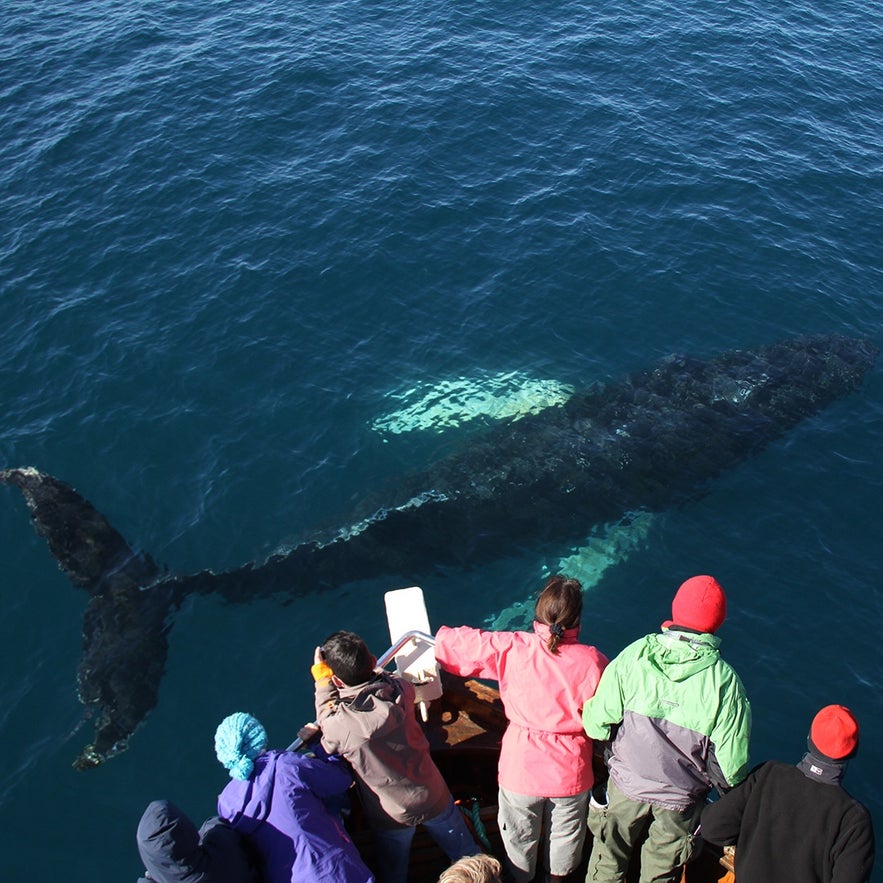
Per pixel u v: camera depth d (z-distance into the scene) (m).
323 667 6.46
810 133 23.14
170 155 21.27
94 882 9.48
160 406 15.35
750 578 13.02
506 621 12.55
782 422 15.66
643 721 5.80
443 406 15.54
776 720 11.12
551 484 14.46
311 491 14.06
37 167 20.95
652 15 27.98
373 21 26.89
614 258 18.88
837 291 18.45
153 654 11.80
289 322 17.08
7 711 11.10
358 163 21.14
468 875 4.93
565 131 22.53
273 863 5.57
